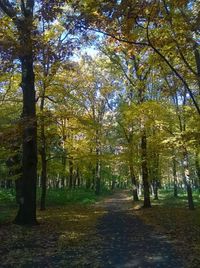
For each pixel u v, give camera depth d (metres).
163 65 15.38
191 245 11.52
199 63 14.44
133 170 30.78
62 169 29.12
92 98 37.62
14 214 20.03
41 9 10.41
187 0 10.27
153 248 11.12
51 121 18.25
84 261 9.44
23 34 12.86
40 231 14.39
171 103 23.98
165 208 25.95
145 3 9.84
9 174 27.31
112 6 9.71
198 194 43.03
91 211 24.89
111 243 12.03
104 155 26.84
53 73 20.73
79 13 11.55
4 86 23.08
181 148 21.50
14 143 16.08
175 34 11.55
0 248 11.06
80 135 32.31
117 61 25.69
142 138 26.12
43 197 24.59
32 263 9.27
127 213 23.48
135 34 11.01
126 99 28.97
